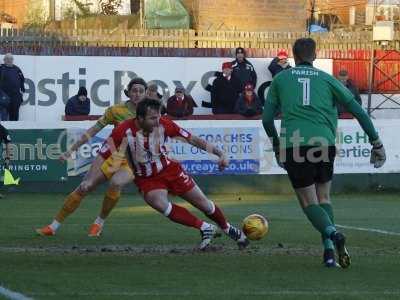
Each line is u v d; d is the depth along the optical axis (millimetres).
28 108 46781
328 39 51438
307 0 64938
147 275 16016
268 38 50969
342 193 40062
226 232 19422
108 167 21906
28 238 21797
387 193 40406
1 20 66625
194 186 19188
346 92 17078
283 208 32531
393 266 17281
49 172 38062
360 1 71625
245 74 45250
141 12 58688
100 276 15875
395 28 61844
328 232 16797
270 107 17312
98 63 47750
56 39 47812
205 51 48812
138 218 27922
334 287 14875
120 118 22312
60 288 14625
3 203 33844
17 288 14602
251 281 15438
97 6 66312
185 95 42406
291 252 19234
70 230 23844
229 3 59812
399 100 51531
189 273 16266
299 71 17125
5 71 44062
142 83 22219
